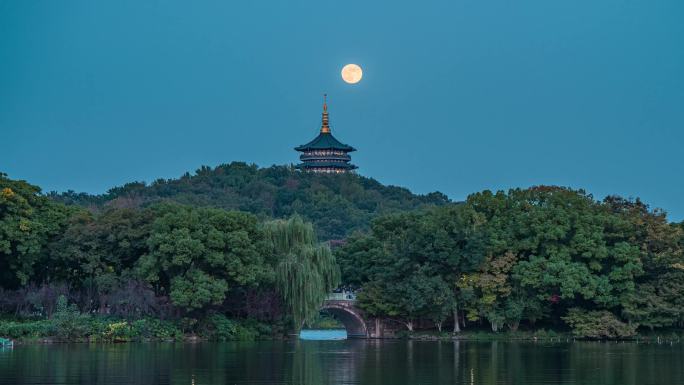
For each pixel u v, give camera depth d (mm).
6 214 140000
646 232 162250
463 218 162625
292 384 86438
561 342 151375
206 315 144000
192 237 139875
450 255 156500
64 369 94875
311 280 147375
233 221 143875
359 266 170625
